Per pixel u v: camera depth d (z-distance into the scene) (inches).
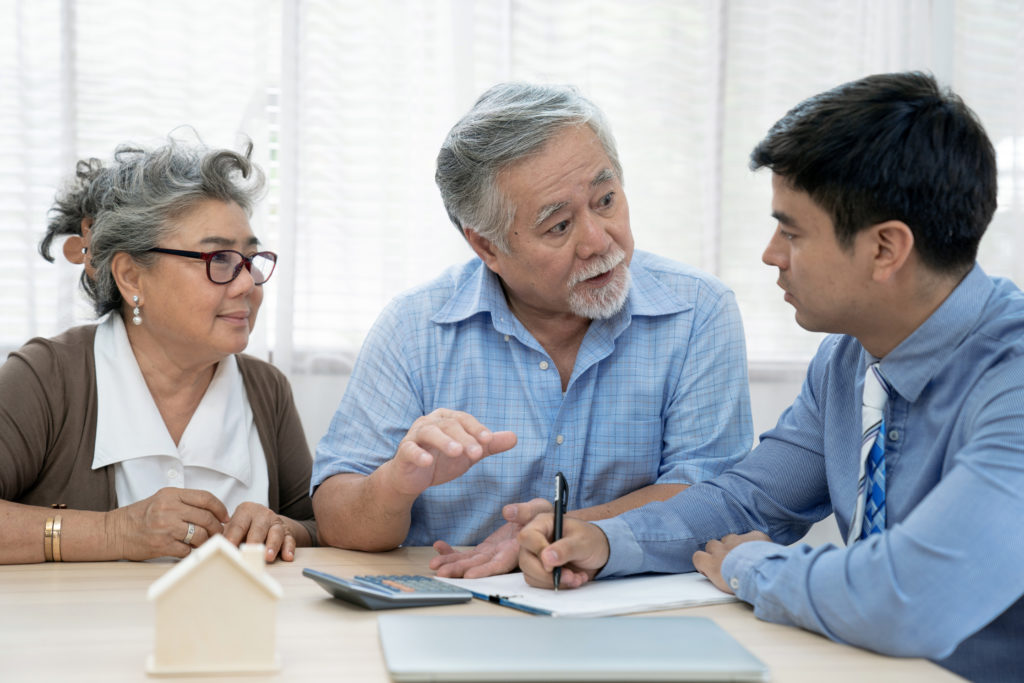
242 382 69.1
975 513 37.4
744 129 98.1
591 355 62.5
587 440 63.4
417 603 42.2
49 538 50.7
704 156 97.7
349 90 92.0
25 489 61.1
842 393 51.9
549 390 63.3
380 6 92.0
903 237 42.4
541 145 55.8
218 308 61.5
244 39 90.7
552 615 40.4
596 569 47.4
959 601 36.5
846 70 99.1
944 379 44.7
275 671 33.1
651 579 48.7
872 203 42.2
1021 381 40.6
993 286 45.3
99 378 62.7
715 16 96.7
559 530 46.3
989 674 45.4
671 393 63.9
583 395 63.2
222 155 62.7
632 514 50.9
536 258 57.7
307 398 92.4
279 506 71.6
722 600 44.3
